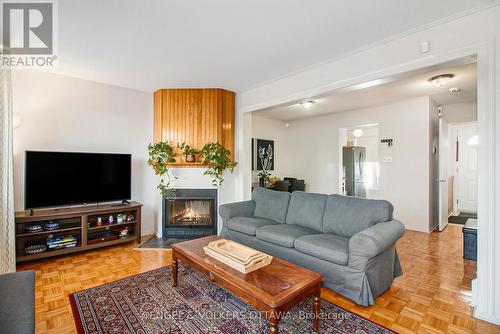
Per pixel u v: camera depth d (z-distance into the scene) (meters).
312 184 6.20
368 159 7.69
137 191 4.21
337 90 3.01
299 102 3.59
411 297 2.24
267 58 2.96
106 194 3.62
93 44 2.62
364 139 7.75
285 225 3.08
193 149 4.05
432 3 1.94
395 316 1.96
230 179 4.26
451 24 2.13
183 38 2.51
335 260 2.21
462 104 4.80
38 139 3.30
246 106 4.22
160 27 2.30
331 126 5.81
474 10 1.99
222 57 2.94
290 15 2.12
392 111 4.81
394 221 2.52
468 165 6.11
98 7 2.00
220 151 3.95
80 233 3.38
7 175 2.68
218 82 3.82
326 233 2.79
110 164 3.66
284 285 1.62
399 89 3.96
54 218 3.04
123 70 3.34
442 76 3.34
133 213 3.89
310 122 6.22
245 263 1.84
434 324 1.87
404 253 3.36
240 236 3.21
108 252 3.40
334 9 2.04
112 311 2.01
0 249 2.62
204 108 4.10
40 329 1.80
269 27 2.30
